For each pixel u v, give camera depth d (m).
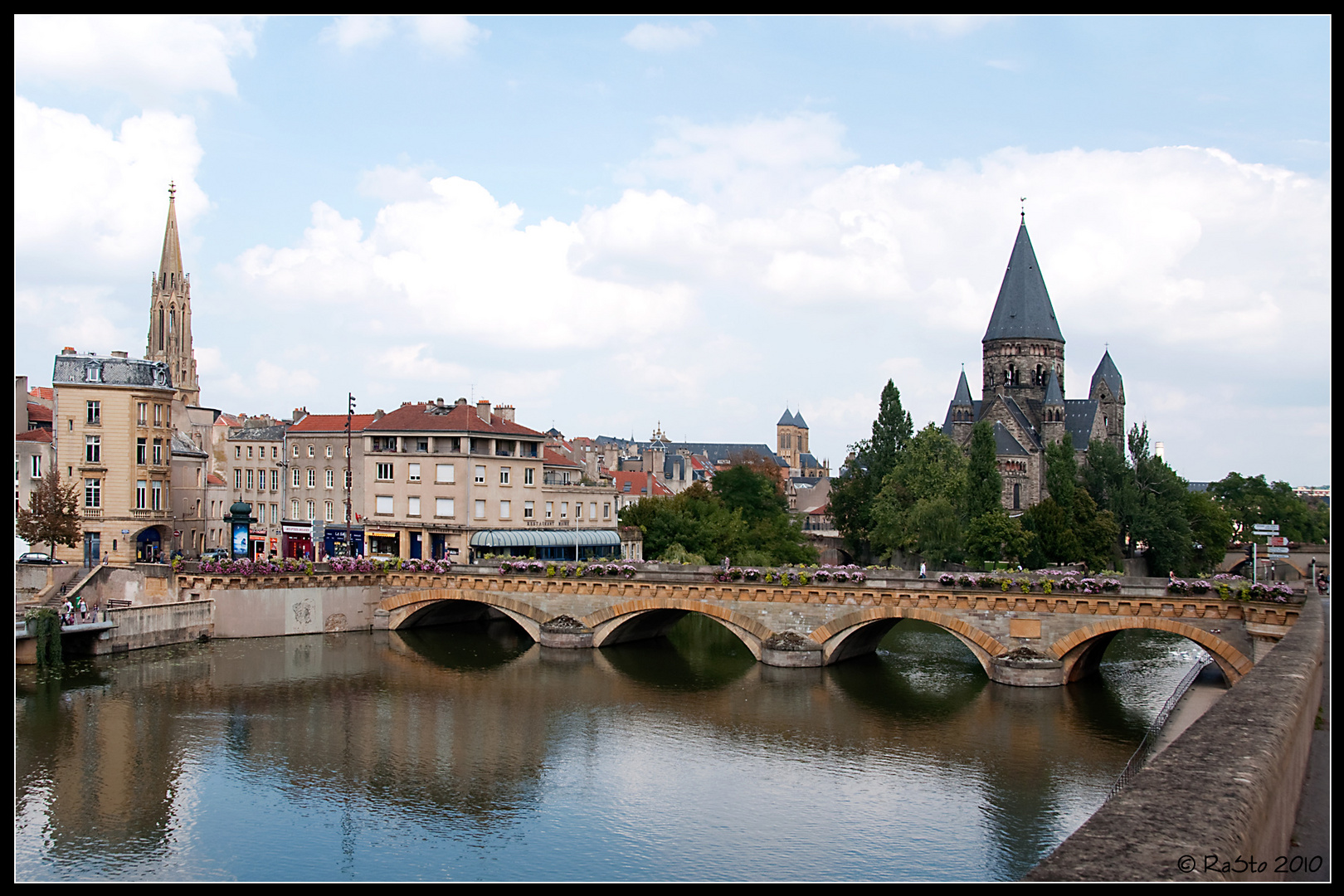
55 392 79.75
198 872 32.62
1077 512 126.56
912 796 40.97
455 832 36.62
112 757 44.59
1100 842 8.02
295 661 65.94
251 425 125.06
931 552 117.25
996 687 61.06
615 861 33.91
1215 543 147.88
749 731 50.94
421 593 77.94
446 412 94.31
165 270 173.25
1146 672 66.62
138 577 71.88
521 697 57.88
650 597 71.38
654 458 184.75
